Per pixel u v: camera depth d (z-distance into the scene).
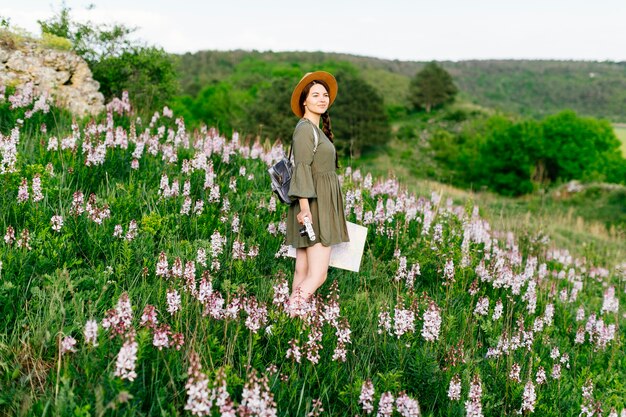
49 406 2.73
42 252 4.11
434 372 3.68
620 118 145.25
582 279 9.70
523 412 3.84
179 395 2.96
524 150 43.38
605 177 42.62
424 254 6.07
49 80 9.80
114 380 2.69
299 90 4.24
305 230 3.99
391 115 100.44
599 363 5.25
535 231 10.44
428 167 65.94
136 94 12.63
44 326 3.32
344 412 3.31
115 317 2.99
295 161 3.95
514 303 5.63
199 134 8.12
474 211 8.90
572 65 196.25
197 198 6.11
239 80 108.56
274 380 3.20
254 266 4.82
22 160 5.88
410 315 3.89
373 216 6.57
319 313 3.78
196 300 3.80
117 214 5.13
